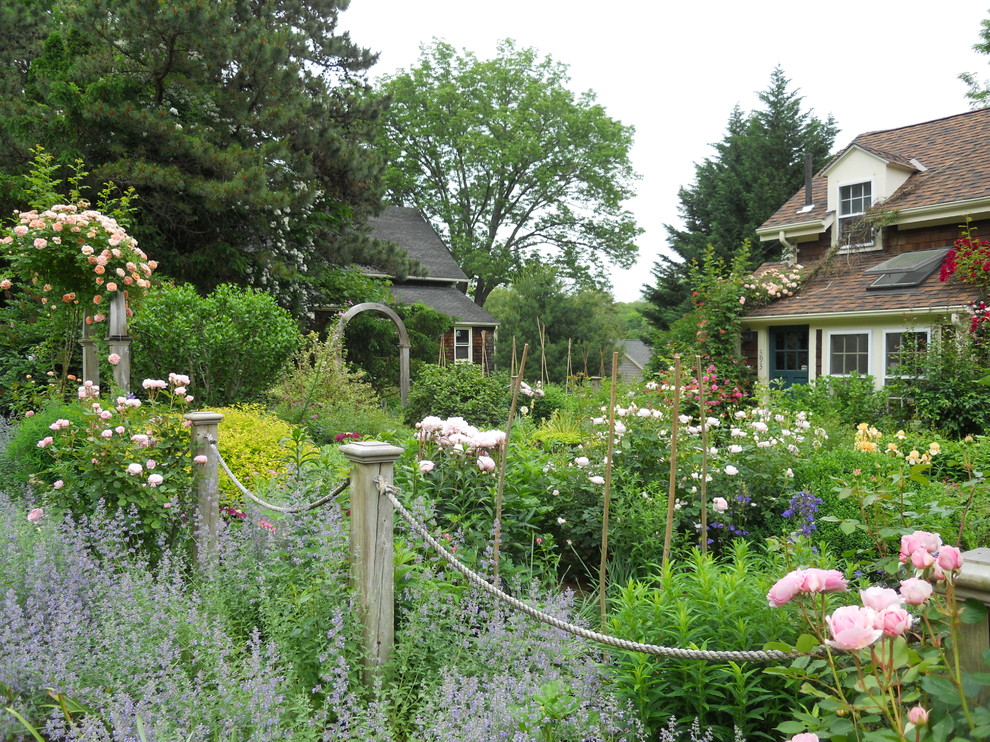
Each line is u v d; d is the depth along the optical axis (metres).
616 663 3.06
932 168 14.60
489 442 4.39
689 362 14.08
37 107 13.17
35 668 2.88
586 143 34.44
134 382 9.31
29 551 3.87
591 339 23.20
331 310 19.19
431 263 27.03
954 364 10.93
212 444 4.77
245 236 15.46
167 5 12.75
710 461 5.48
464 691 2.70
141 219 13.53
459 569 2.74
